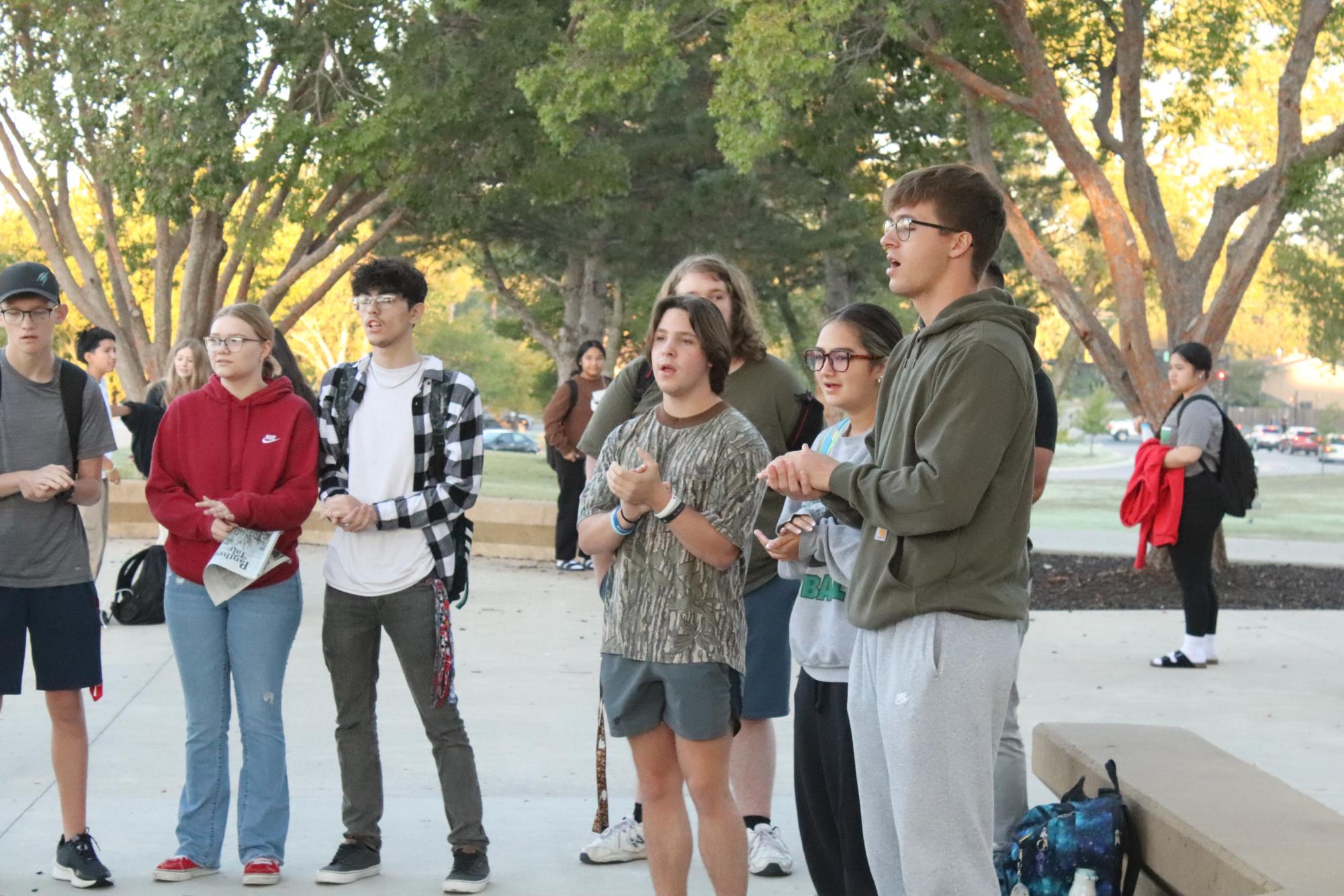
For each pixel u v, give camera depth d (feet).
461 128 54.54
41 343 15.55
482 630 32.89
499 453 101.40
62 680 15.29
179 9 48.70
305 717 23.68
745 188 75.66
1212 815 12.14
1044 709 25.11
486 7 53.98
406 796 19.31
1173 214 108.06
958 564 10.39
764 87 39.70
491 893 15.52
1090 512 80.94
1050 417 16.10
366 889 15.52
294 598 16.07
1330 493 104.27
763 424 16.26
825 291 95.45
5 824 17.62
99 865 15.46
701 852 13.32
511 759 21.33
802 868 16.53
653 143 72.95
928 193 10.84
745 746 16.44
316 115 53.67
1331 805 18.71
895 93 50.57
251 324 15.96
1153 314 145.89
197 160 49.90
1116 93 83.15
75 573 15.52
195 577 15.70
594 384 43.86
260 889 15.42
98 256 104.63
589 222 74.69
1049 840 12.76
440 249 88.58
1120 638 33.35
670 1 43.37
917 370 10.65
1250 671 28.94
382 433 15.94
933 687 10.37
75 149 56.65
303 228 63.67
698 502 13.08
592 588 40.47
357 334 197.47
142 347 64.34
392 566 15.72
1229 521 75.56
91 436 15.83
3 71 60.13
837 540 12.90
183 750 21.44
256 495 15.57
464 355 216.54
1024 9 42.70
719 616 13.16
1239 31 50.85
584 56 45.06
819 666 13.03
